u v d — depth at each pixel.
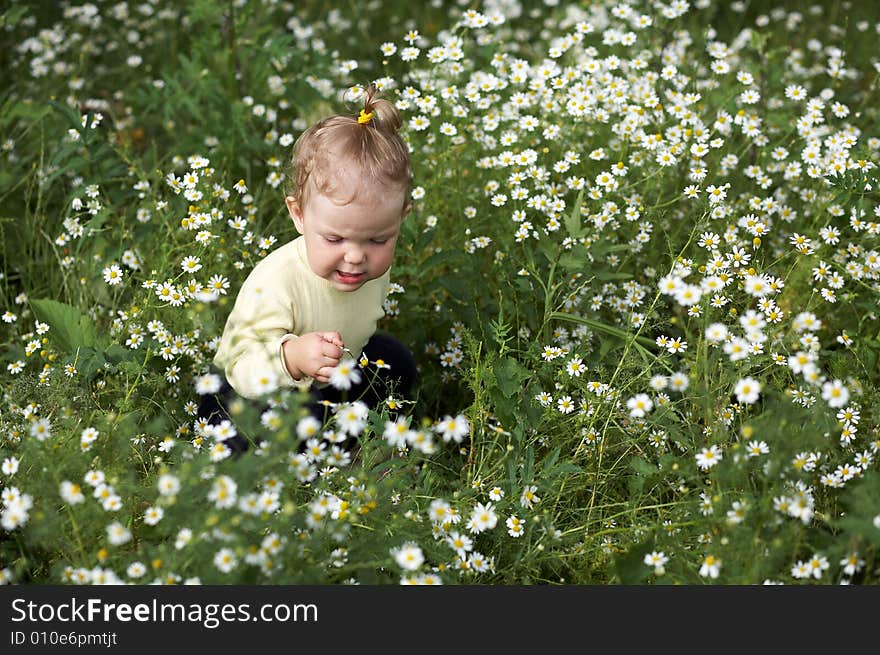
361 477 3.89
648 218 5.70
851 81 8.08
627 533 4.05
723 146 6.38
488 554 4.11
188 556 3.52
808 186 6.16
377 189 4.10
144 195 5.82
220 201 5.80
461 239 5.83
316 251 4.25
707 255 5.45
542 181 5.74
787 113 6.64
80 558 3.75
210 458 3.58
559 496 4.25
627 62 6.68
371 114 4.23
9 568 3.86
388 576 3.91
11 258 6.18
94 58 8.42
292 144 6.77
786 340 4.76
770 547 3.62
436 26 9.32
